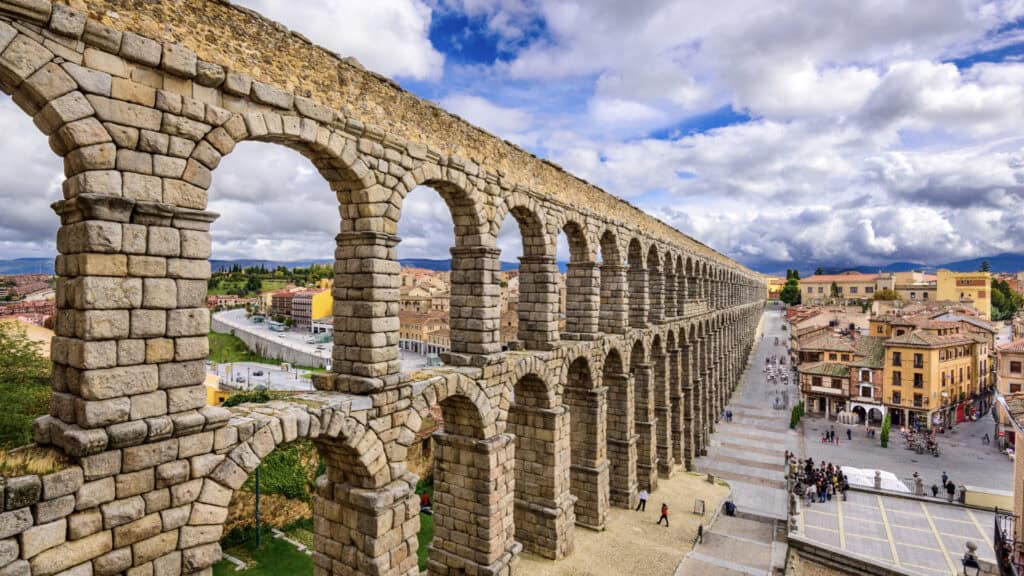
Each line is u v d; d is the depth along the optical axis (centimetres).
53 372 1430
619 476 4278
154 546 1448
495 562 2766
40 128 1377
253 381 8531
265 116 1731
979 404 9312
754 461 6359
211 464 1559
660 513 4284
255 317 18512
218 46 1619
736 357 10862
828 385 9119
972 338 9106
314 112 1873
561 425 3312
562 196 3469
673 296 5481
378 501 2066
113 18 1404
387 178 2178
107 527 1359
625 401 4228
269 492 4450
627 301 4241
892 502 5112
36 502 1243
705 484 5219
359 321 2133
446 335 11838
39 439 1402
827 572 3750
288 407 1869
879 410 8688
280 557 4012
